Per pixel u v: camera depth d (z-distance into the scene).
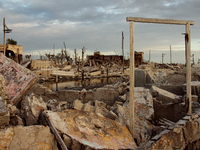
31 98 5.79
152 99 7.96
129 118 6.27
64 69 45.53
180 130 5.86
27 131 4.22
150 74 15.21
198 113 6.88
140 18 6.11
